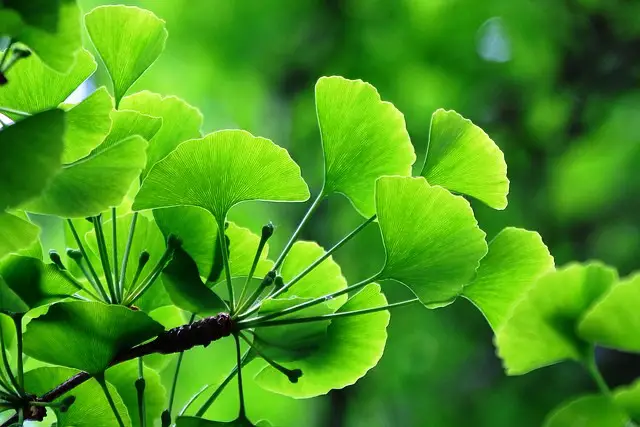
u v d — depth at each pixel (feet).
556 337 2.52
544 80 9.85
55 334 2.67
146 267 2.83
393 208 2.69
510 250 2.78
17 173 2.51
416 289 2.70
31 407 2.71
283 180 2.73
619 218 8.91
